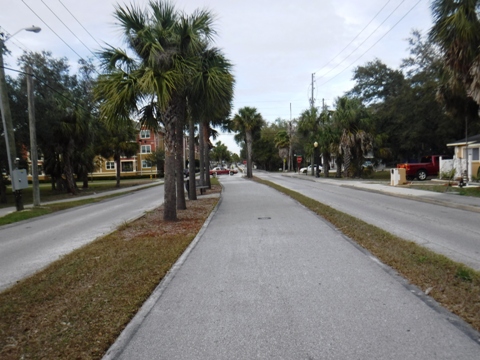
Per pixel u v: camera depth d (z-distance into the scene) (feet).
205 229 34.78
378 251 23.73
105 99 37.96
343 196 62.69
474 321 13.39
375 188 73.77
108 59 37.81
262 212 45.14
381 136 125.29
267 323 14.07
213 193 78.69
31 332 13.61
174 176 40.06
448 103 62.44
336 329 13.34
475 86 46.09
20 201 58.54
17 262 26.45
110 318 14.66
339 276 19.40
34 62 98.63
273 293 17.25
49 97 90.22
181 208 49.52
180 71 36.70
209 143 99.81
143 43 37.17
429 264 20.34
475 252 23.81
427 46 120.88
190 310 15.60
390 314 14.46
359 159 122.83
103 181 203.62
